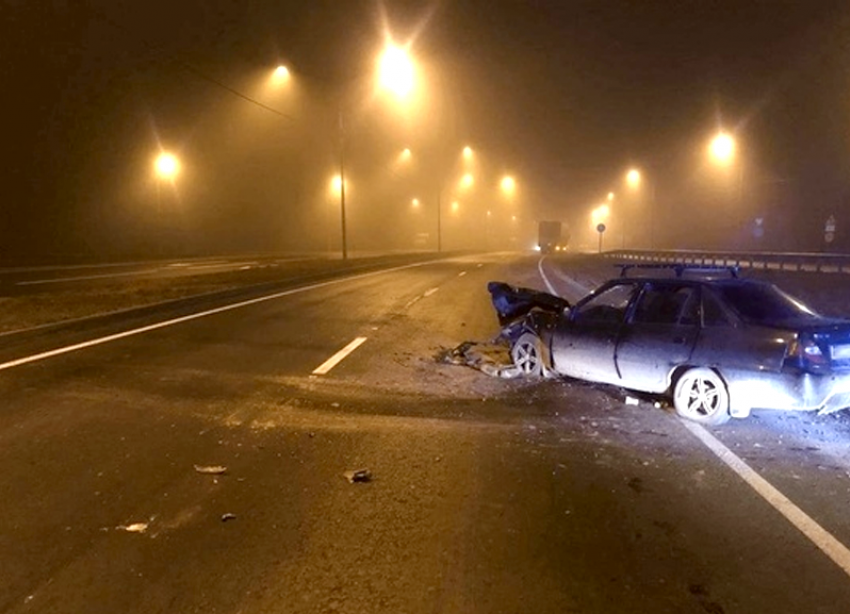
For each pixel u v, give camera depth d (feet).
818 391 20.06
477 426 21.81
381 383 27.94
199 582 11.68
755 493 16.10
